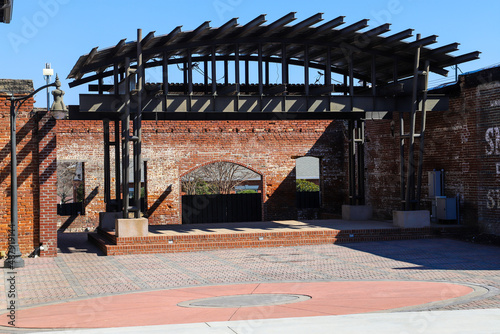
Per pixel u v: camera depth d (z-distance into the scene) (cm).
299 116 2425
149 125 2955
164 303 1156
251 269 1617
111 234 2100
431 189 2409
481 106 2188
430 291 1202
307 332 840
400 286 1286
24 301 1245
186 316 1005
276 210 3081
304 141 3119
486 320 895
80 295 1299
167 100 2161
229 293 1259
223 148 3031
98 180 2922
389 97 2341
